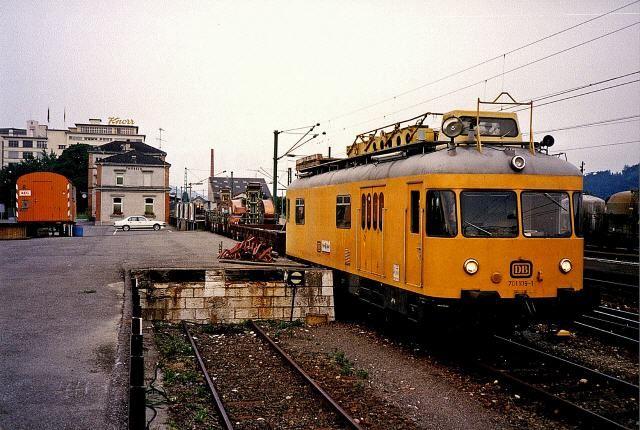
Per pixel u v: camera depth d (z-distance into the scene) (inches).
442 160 389.7
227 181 3946.9
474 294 370.6
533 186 389.7
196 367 385.7
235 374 371.2
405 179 424.2
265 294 552.7
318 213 625.0
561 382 347.9
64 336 332.2
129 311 402.0
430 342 459.5
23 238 1253.7
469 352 421.7
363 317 588.7
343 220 552.1
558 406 297.6
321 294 562.9
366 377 361.7
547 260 385.4
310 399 319.9
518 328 398.9
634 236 1135.6
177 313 536.7
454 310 373.1
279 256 779.4
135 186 2362.2
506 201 386.0
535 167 392.8
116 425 205.6
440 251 381.4
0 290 491.2
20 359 286.2
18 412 217.5
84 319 377.4
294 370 375.9
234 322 546.3
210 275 545.0
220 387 341.4
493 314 374.6
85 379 256.8
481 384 345.1
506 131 443.2
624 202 1154.7
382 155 502.9
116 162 2341.3
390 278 448.5
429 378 359.6
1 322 368.5
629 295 639.1
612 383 335.6
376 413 294.4
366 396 322.3
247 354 427.5
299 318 558.9
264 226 1151.6
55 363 280.4
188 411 294.2
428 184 392.5
